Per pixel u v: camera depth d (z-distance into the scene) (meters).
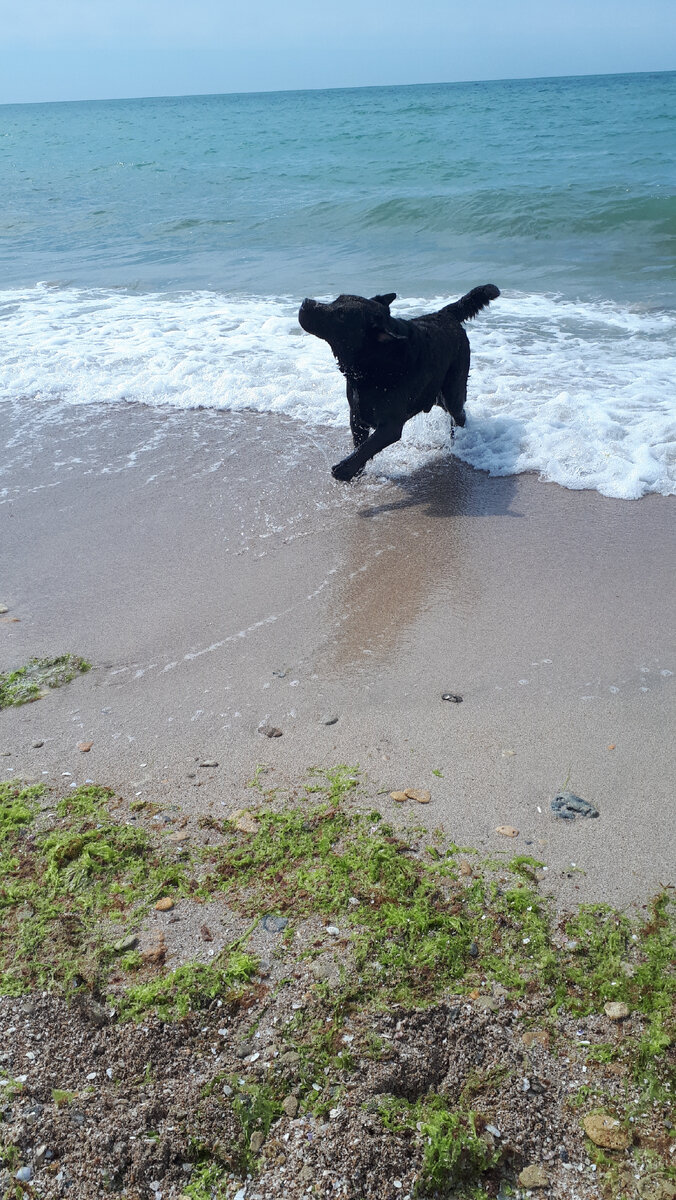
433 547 3.08
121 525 3.31
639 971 1.57
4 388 4.81
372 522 3.28
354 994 1.53
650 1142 1.34
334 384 4.54
